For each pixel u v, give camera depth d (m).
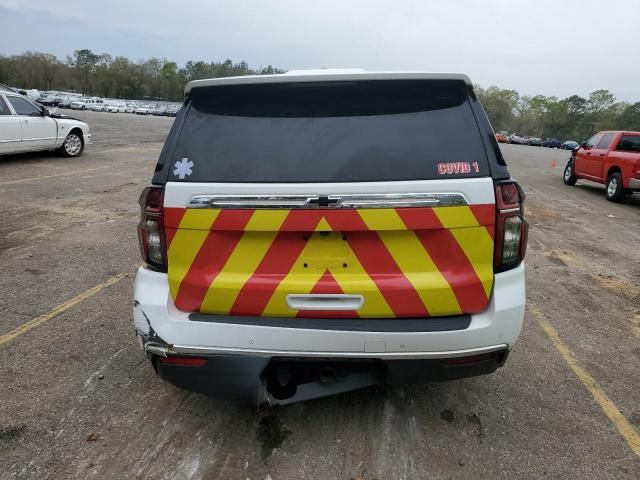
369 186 2.23
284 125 2.37
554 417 2.90
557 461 2.54
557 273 5.67
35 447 2.52
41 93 78.56
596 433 2.77
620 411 2.99
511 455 2.57
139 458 2.46
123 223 6.88
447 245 2.31
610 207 10.74
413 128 2.34
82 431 2.65
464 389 3.15
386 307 2.31
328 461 2.48
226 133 2.38
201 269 2.36
